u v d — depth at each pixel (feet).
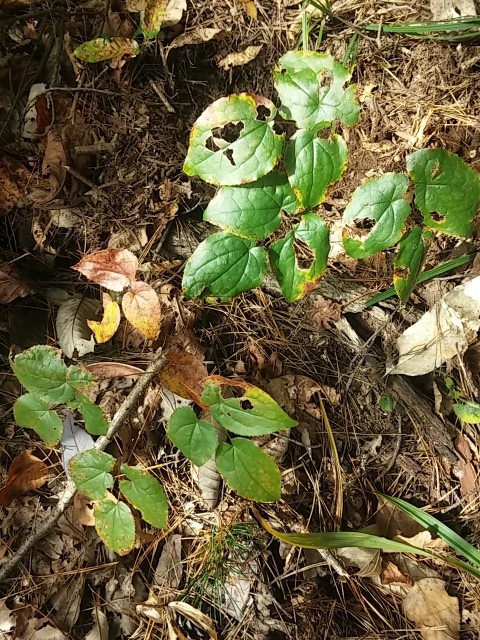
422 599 1.84
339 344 2.06
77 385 1.49
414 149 2.06
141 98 2.04
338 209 2.08
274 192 1.47
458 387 2.01
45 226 1.95
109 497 1.52
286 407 1.96
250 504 1.85
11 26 2.08
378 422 2.04
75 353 1.88
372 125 2.10
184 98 2.12
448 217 1.54
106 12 2.05
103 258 1.57
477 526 1.95
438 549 1.90
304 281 1.54
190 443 1.46
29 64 2.04
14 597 1.70
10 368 1.89
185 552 1.82
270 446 1.89
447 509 1.95
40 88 2.00
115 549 1.53
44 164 1.91
